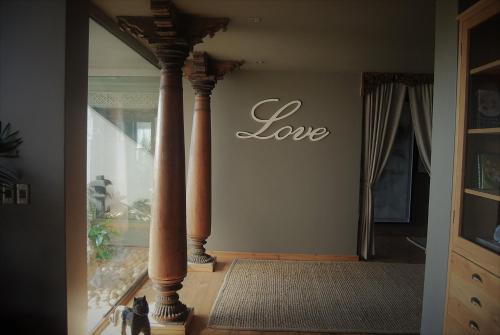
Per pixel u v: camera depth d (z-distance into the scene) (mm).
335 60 4355
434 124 2518
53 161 2189
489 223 2070
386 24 3047
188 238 4750
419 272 4699
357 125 5090
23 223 2217
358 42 3586
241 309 3584
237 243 5152
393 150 6766
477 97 2117
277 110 5059
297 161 5098
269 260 5078
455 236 2246
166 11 2574
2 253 2223
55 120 2180
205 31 2941
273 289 4078
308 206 5121
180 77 3014
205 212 4547
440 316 2420
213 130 5086
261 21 3006
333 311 3578
